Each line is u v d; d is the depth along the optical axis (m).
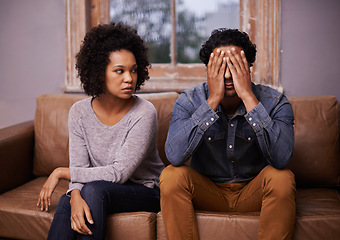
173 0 2.62
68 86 2.61
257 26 2.45
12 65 2.72
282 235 1.42
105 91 1.68
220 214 1.54
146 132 1.68
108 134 1.69
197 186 1.55
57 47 2.65
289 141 1.49
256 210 1.57
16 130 2.21
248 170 1.67
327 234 1.51
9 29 2.70
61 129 2.21
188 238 1.49
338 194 1.88
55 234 1.48
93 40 1.65
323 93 2.41
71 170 1.63
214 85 1.54
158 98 2.15
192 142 1.53
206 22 2.61
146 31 2.67
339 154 1.99
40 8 2.65
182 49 2.65
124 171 1.61
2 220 1.75
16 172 2.13
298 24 2.39
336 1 2.34
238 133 1.62
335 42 2.37
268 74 2.43
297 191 1.95
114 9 2.68
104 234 1.50
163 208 1.50
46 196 1.66
